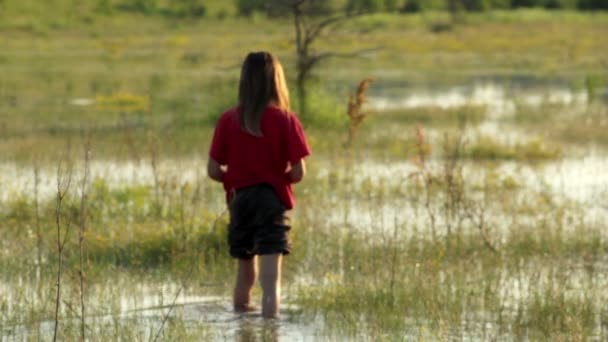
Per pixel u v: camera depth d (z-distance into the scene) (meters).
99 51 135.38
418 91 89.88
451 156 48.56
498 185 39.84
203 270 24.80
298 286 23.59
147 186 34.34
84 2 175.12
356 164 45.00
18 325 20.23
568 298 22.67
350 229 29.80
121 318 20.61
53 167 42.88
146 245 27.09
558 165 46.19
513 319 20.92
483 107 70.69
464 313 21.48
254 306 21.81
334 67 113.75
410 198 36.50
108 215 32.19
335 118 60.12
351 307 21.52
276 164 20.80
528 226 30.66
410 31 175.75
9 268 25.23
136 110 71.94
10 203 33.41
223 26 166.12
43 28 156.88
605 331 20.44
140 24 168.25
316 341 19.16
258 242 20.86
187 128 57.94
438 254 26.61
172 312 21.22
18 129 59.12
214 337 19.31
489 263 26.08
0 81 95.19
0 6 166.12
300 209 34.19
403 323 20.44
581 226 30.31
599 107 71.88
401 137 54.41
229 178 20.95
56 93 84.94
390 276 24.08
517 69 118.69
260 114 20.67
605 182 41.34
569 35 173.12
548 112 68.88
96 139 52.31
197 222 28.39
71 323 19.89
